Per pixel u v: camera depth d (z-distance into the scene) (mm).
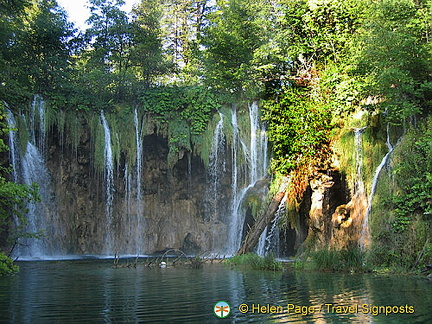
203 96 29750
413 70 21141
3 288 12250
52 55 29891
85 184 30172
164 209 31703
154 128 30266
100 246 30438
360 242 18828
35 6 32625
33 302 10000
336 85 23781
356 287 11922
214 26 30906
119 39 32250
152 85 33562
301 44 26188
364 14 23312
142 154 31000
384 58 20500
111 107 30484
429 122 19453
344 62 24453
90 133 29844
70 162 29672
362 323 8008
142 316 8562
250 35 29562
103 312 8922
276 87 26469
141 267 18609
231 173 29719
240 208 26953
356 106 23188
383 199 18516
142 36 32188
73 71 30594
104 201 30484
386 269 15891
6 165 27062
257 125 28953
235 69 29266
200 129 29391
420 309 9070
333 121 23359
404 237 16969
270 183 25078
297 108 23750
